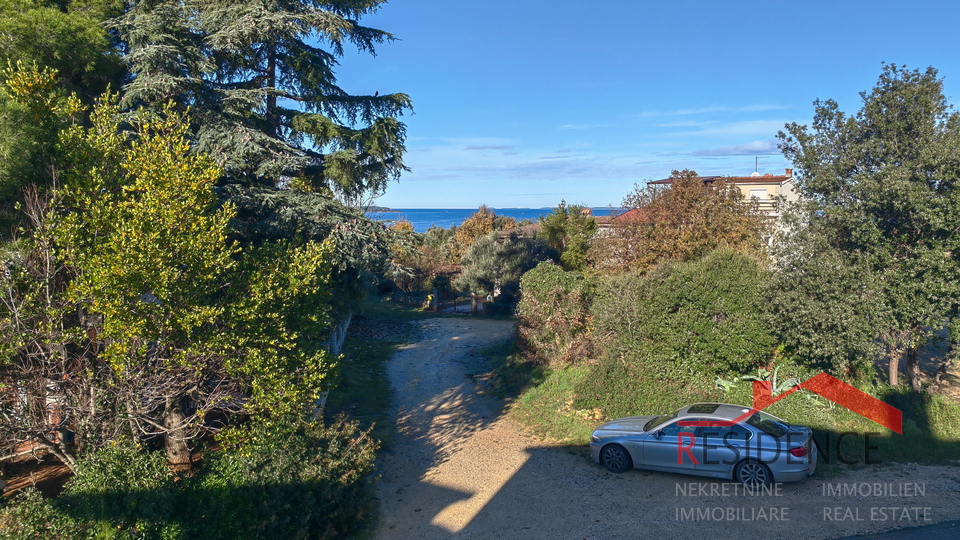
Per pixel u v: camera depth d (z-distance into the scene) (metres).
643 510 8.80
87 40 11.38
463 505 9.43
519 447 12.28
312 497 7.83
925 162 12.33
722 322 13.59
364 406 15.64
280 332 8.46
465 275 34.72
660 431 10.26
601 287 16.81
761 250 18.31
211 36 13.95
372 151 16.53
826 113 14.23
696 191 20.00
